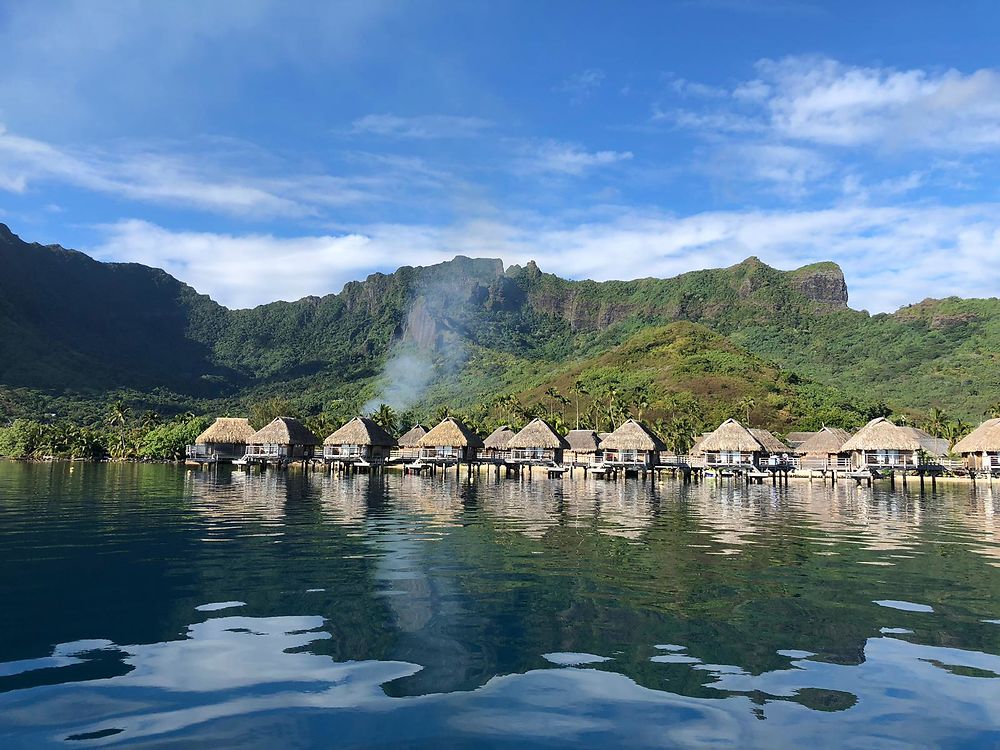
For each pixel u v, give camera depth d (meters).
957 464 60.91
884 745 6.93
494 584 14.12
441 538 20.94
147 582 14.20
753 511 32.47
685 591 13.58
